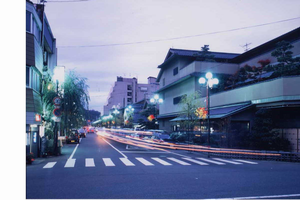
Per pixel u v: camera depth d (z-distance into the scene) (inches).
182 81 1472.7
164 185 375.9
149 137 1296.8
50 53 1128.8
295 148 841.5
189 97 1143.0
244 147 878.4
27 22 696.4
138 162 629.6
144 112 2070.6
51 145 765.3
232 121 961.5
